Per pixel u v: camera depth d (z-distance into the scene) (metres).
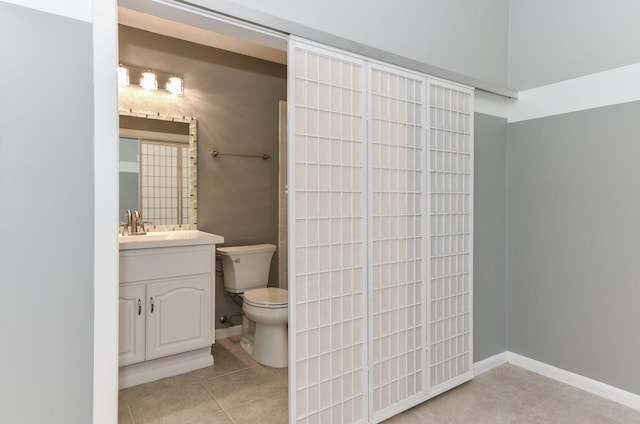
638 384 2.31
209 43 3.22
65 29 1.34
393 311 2.25
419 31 2.35
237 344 3.30
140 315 2.53
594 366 2.51
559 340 2.70
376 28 2.13
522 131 2.89
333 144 1.98
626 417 2.22
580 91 2.56
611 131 2.41
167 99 3.12
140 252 2.52
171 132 3.15
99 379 1.41
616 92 2.39
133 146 3.00
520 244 2.92
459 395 2.49
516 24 2.90
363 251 2.11
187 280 2.72
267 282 3.44
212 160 3.36
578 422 2.17
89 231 1.38
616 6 2.37
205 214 3.33
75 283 1.37
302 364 1.88
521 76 2.88
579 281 2.58
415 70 2.33
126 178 2.98
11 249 1.26
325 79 1.94
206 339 2.81
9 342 1.27
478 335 2.82
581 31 2.54
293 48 1.82
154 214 3.10
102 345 1.41
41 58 1.30
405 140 2.30
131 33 2.93
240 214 3.52
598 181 2.48
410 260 2.34
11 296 1.27
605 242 2.45
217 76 3.36
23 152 1.28
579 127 2.57
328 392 1.97
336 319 2.00
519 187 2.92
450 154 2.54
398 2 2.24
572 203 2.61
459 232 2.60
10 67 1.25
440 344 2.49
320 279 1.94
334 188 1.99
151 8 1.53
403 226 2.30
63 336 1.35
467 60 2.64
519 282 2.93
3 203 1.25
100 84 1.40
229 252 3.21
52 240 1.32
